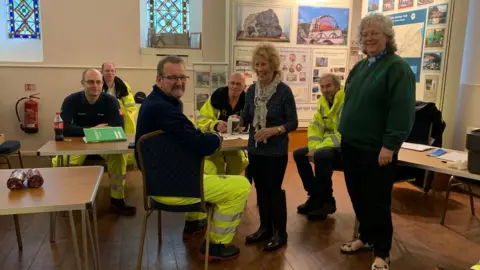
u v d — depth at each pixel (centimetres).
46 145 276
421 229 309
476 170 217
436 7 388
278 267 246
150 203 215
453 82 388
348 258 259
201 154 202
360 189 232
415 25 416
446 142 399
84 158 329
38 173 184
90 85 325
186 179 205
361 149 224
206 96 536
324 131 338
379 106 216
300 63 536
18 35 530
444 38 382
